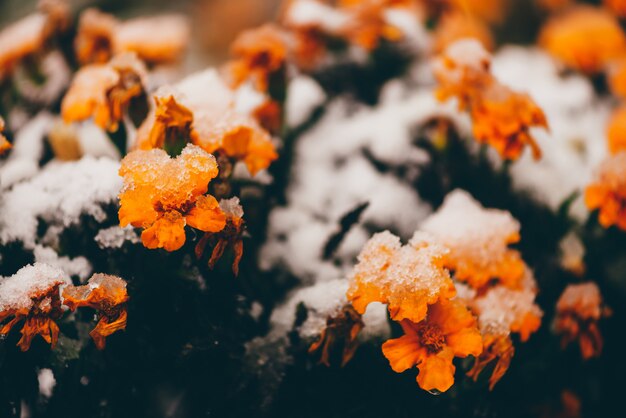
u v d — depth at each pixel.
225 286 0.53
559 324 0.58
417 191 0.61
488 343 0.52
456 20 0.77
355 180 0.62
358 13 0.67
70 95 0.56
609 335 0.63
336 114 0.66
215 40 1.04
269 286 0.57
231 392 0.54
